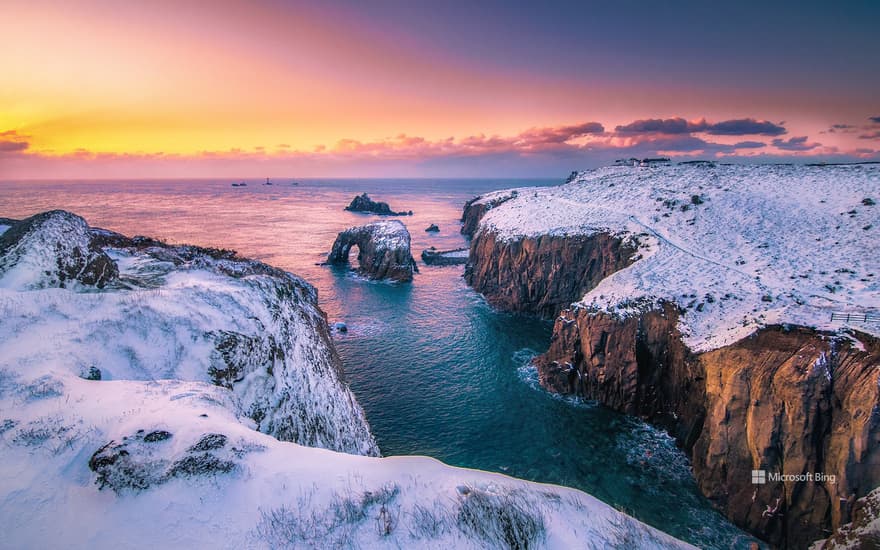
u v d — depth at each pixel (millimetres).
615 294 34656
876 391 17703
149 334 18172
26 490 8719
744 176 62500
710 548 19469
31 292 17750
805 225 41438
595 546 8438
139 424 10852
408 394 32656
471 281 67188
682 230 45844
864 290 27375
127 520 8164
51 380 13062
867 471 17141
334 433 21844
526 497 9820
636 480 23859
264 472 9836
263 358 20531
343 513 8672
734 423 22109
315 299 41156
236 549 7656
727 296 30578
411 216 156250
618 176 82500
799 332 22469
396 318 50250
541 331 46906
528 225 58719
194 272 28844
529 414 30375
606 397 31797
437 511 8930
